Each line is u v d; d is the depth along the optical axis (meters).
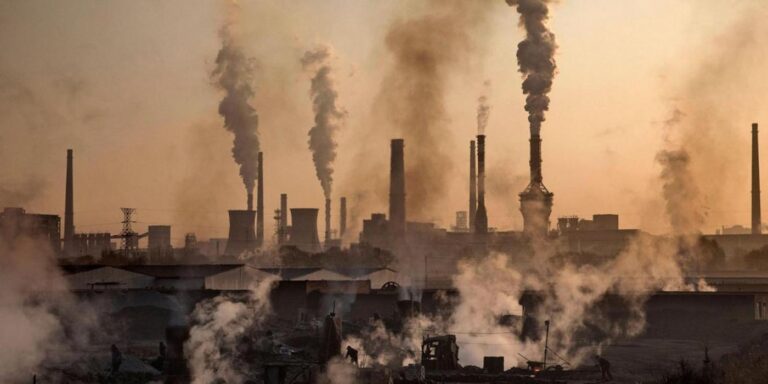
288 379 132.25
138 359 154.25
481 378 150.12
